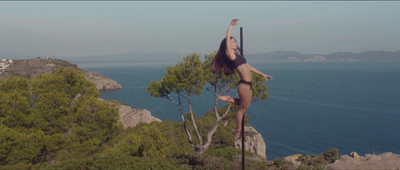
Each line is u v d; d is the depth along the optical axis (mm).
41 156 17141
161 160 13523
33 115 18312
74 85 20609
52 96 18453
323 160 15195
